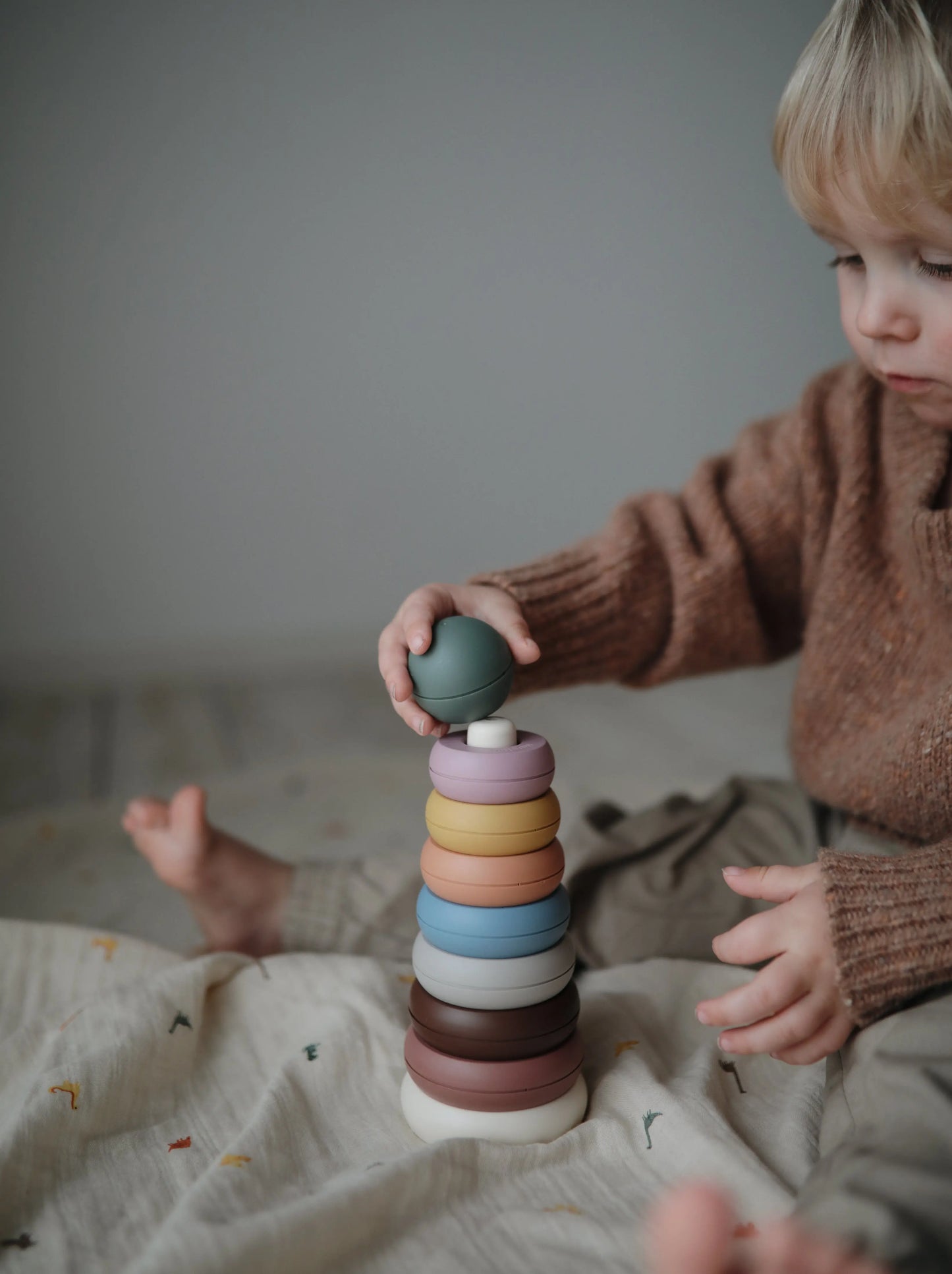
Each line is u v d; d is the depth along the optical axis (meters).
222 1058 0.81
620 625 1.01
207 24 2.58
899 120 0.69
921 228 0.72
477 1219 0.61
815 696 0.98
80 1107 0.69
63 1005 0.84
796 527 1.04
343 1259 0.57
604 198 2.86
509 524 2.95
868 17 0.72
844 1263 0.44
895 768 0.86
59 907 1.33
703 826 1.02
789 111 0.77
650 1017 0.83
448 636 0.72
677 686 2.60
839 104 0.72
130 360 2.64
